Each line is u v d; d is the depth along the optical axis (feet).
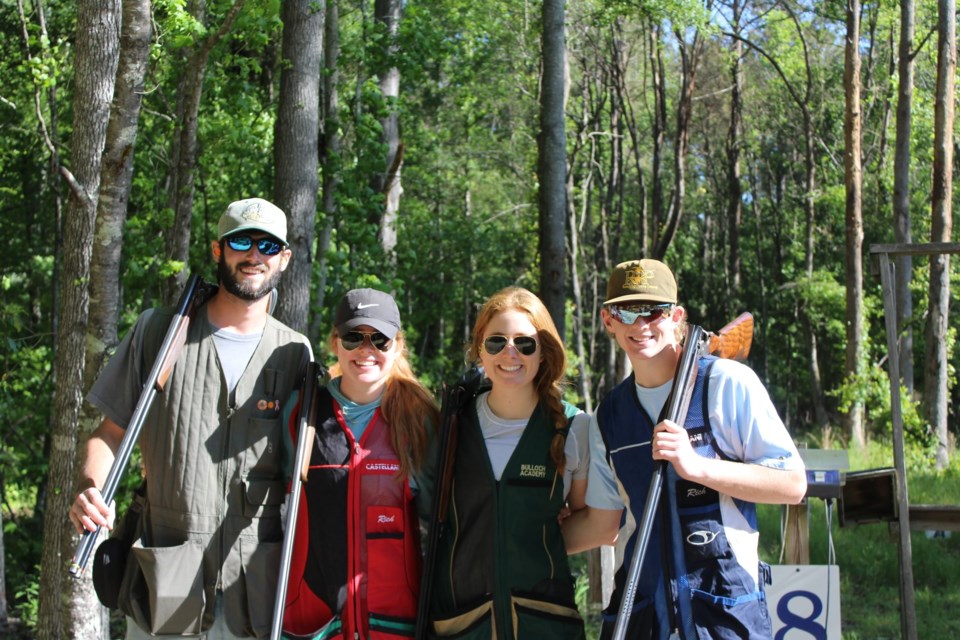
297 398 11.87
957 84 89.40
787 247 124.88
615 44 86.02
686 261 131.95
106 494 10.78
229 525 11.47
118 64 18.81
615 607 11.01
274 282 11.84
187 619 11.19
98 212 18.67
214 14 29.01
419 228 80.12
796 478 10.43
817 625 15.34
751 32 103.40
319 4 26.20
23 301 49.65
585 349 110.42
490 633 11.08
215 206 36.86
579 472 11.64
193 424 11.53
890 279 18.43
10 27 39.65
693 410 10.66
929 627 23.86
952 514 18.12
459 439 11.59
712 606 10.32
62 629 19.35
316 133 26.35
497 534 11.21
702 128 118.01
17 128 41.24
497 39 72.59
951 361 91.81
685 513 10.53
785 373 124.36
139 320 11.95
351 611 11.30
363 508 11.51
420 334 85.15
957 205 93.71
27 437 39.91
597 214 124.06
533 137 77.97
